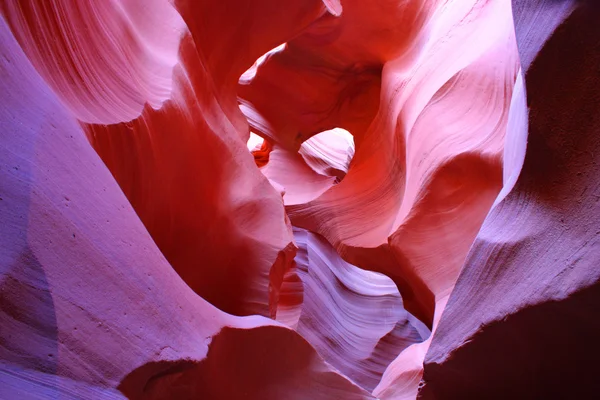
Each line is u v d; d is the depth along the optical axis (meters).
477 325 2.54
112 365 1.87
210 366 2.53
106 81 3.24
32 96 2.20
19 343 1.60
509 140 3.21
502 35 4.90
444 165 4.65
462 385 2.79
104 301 1.99
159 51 4.23
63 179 2.09
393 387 5.04
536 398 2.56
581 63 2.06
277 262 5.09
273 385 3.14
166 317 2.31
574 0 2.04
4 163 1.83
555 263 2.19
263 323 3.15
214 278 4.70
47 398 1.56
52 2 2.89
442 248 4.68
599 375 2.30
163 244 3.98
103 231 2.19
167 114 3.78
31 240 1.76
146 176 3.50
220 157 4.92
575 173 2.17
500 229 2.55
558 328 2.24
